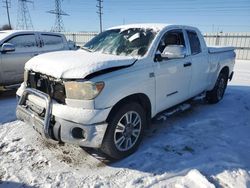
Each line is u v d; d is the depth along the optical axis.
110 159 3.24
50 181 2.78
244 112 5.27
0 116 4.77
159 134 4.01
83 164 3.13
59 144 3.59
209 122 4.58
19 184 2.72
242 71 11.81
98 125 2.80
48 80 3.03
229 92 7.06
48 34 7.45
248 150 3.51
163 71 3.63
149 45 3.59
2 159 3.20
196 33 4.70
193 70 4.40
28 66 3.42
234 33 19.11
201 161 3.17
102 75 2.85
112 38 4.15
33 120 3.13
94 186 2.69
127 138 3.23
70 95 2.81
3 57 6.15
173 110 4.27
